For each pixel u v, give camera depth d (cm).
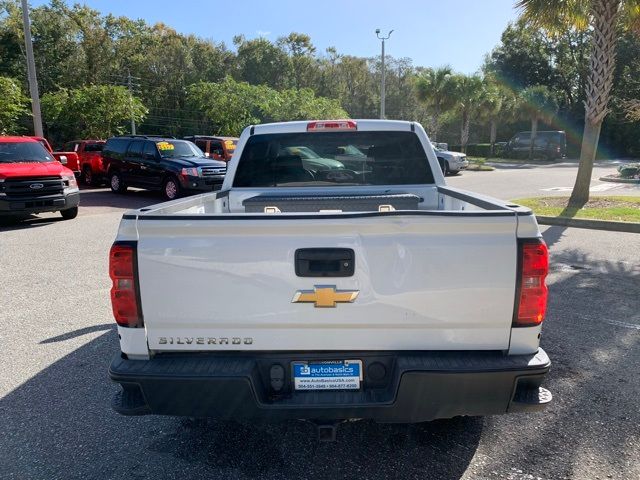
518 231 249
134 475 296
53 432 340
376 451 317
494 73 4531
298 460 309
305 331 258
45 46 4241
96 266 777
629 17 1171
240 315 256
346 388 264
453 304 251
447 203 445
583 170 1259
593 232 992
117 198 1689
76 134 2844
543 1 1149
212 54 5769
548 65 4541
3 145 1195
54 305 596
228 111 3669
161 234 253
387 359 262
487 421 348
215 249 252
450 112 3950
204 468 302
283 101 3700
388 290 251
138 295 257
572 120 4566
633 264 744
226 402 254
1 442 329
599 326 510
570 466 299
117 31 5022
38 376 418
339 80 7238
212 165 1539
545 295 254
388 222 246
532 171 2772
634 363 429
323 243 250
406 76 7075
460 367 247
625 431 333
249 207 428
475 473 294
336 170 478
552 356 443
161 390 254
